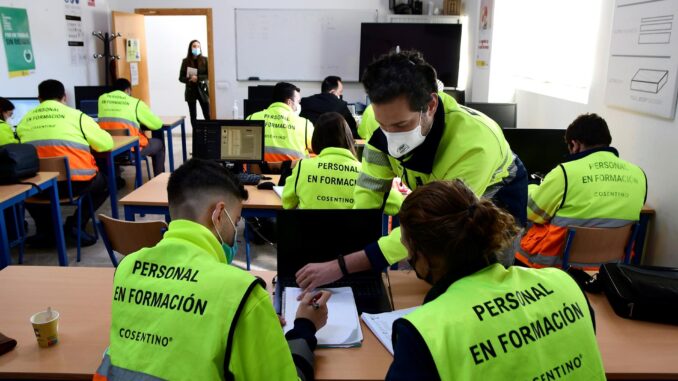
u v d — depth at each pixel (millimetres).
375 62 1428
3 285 1959
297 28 7871
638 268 1849
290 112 4160
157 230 2562
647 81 3018
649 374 1465
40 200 3934
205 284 1116
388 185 1885
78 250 4047
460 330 959
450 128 1542
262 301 1133
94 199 4488
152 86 9938
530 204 2664
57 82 4367
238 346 1087
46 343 1567
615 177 2584
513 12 5922
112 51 7844
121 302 1174
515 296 1027
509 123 4707
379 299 1790
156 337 1101
